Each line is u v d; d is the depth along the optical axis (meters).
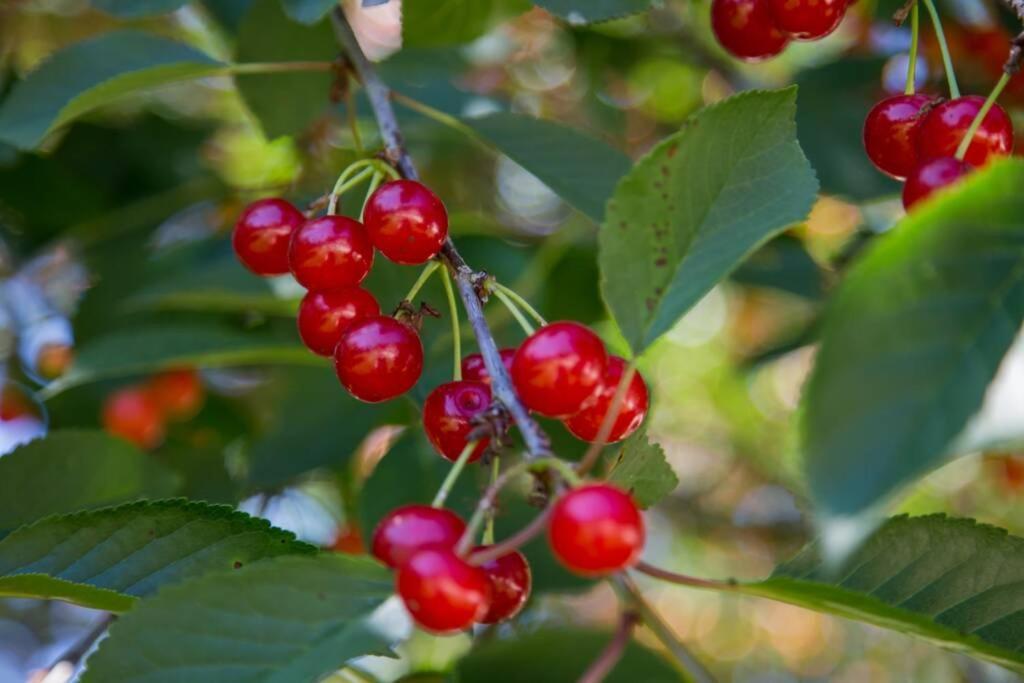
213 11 0.81
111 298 0.87
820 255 0.99
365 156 0.69
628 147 1.13
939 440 0.45
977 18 0.81
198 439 0.98
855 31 0.92
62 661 0.66
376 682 0.62
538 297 0.74
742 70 1.08
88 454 0.62
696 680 0.49
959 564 0.54
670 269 0.52
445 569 0.49
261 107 0.73
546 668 0.55
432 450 0.70
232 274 0.73
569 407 0.51
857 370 0.46
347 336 0.56
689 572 1.55
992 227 0.47
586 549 0.48
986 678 0.74
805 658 1.65
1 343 0.97
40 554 0.55
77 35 1.03
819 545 0.55
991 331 0.46
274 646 0.50
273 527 0.56
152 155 0.95
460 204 1.08
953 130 0.56
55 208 0.90
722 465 1.48
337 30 0.66
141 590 0.55
